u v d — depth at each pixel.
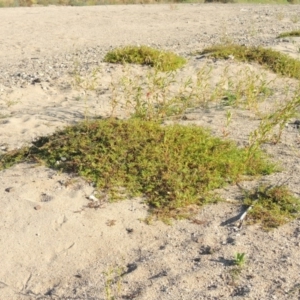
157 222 1.34
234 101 2.22
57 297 1.11
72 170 1.52
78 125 1.72
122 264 1.20
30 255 1.23
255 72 2.74
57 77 2.62
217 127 1.91
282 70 2.80
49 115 2.05
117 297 1.10
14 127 1.91
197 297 1.09
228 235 1.29
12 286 1.15
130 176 1.47
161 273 1.17
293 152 1.71
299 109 2.15
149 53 2.88
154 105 2.16
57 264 1.21
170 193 1.41
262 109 2.17
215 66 2.78
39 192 1.43
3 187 1.45
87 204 1.38
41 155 1.61
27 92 2.38
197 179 1.47
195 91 2.34
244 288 1.11
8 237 1.28
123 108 2.12
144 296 1.09
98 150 1.55
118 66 2.79
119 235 1.29
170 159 1.51
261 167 1.57
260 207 1.39
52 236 1.28
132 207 1.38
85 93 2.32
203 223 1.34
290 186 1.49
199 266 1.18
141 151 1.53
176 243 1.27
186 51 3.34
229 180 1.50
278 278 1.14
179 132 1.64
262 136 1.64
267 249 1.23
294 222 1.34
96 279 1.16
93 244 1.26
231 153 1.59
